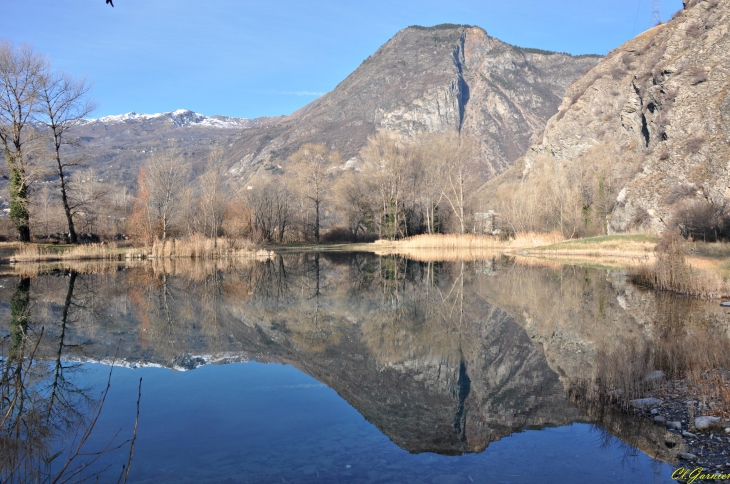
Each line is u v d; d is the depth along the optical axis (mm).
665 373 9422
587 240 45062
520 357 12141
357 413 8383
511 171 103125
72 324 15172
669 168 44062
